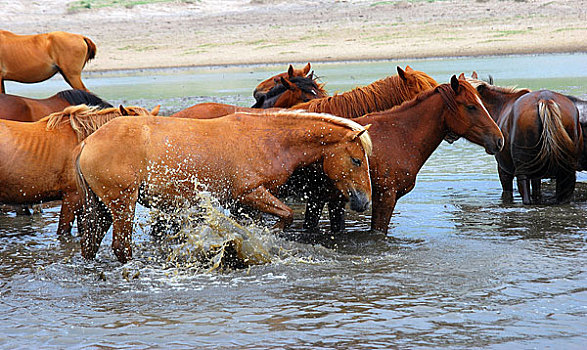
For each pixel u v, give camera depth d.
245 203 7.62
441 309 6.10
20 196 8.32
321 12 59.97
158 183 7.33
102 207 7.63
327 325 5.81
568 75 27.50
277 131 7.70
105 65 44.91
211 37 52.25
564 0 53.28
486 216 9.76
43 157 8.25
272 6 65.19
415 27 49.75
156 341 5.57
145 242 8.50
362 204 7.66
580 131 10.26
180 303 6.47
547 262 7.40
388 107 8.98
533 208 10.20
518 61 34.91
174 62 44.72
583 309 6.02
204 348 5.41
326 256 7.87
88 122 8.48
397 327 5.73
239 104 22.45
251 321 5.95
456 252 7.91
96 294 6.78
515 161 10.39
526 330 5.61
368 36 48.09
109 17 62.94
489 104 11.42
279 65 41.19
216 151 7.45
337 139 7.63
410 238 8.62
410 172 8.40
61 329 5.87
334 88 25.78
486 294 6.45
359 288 6.75
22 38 17.38
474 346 5.32
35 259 8.04
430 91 8.39
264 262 7.63
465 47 41.88
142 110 8.70
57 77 40.06
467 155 15.00
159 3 66.38
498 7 53.81
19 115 10.77
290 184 8.48
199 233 7.73
